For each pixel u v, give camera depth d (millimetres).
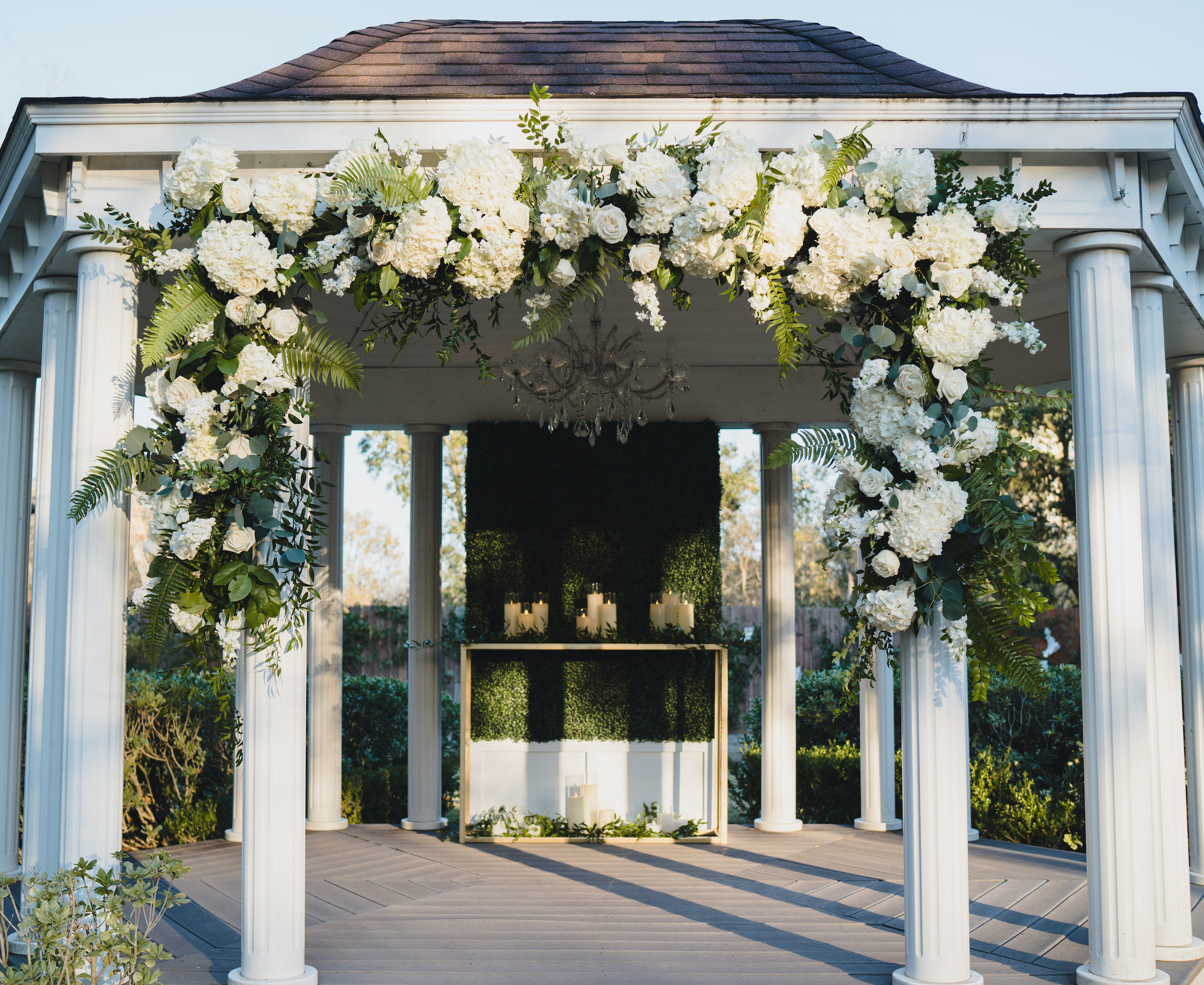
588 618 8531
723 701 8305
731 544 28656
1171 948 5094
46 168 4625
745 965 4984
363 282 4180
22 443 6934
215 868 7219
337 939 5438
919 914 4309
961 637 3982
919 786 4332
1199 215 5320
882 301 4188
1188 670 6766
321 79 4871
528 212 4082
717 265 4066
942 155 4465
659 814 8500
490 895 6438
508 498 8898
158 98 4383
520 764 8594
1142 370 5418
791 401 8805
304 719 4590
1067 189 4613
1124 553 4617
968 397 4082
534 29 6238
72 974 3590
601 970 4895
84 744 4414
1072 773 8523
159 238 4254
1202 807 6648
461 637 8922
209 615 4062
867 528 3980
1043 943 5289
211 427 4055
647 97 4430
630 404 6406
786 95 4438
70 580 4488
